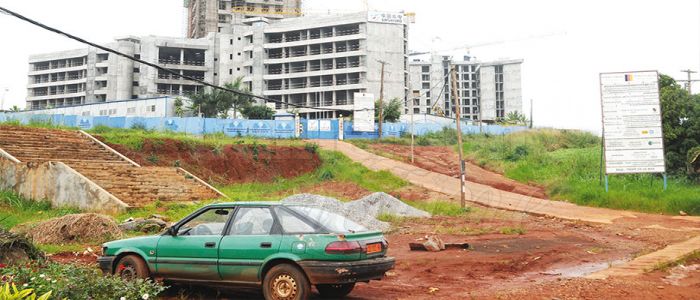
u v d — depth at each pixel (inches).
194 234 330.3
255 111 3179.1
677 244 610.5
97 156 1307.8
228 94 3034.0
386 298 332.5
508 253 556.4
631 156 1235.2
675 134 1418.6
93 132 1660.9
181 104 3115.2
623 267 444.1
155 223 716.0
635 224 904.9
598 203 1197.7
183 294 341.1
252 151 1774.1
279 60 4094.5
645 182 1326.3
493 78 6343.5
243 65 4183.1
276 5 5167.3
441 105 6200.8
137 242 343.0
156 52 4227.4
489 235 740.0
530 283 384.5
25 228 627.2
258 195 1284.4
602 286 360.5
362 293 348.5
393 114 3176.7
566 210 1122.7
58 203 972.6
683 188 1235.2
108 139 1515.7
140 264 336.5
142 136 1605.6
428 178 1581.0
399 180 1523.1
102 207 915.4
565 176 1494.8
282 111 4089.6
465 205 1147.9
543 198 1321.4
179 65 4264.3
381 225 812.0
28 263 343.6
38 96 4675.2
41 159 1140.5
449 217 989.8
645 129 1232.8
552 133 2260.1
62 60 4581.7
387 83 3961.6
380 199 994.7
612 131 1251.8
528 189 1416.1
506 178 1601.9
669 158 1421.0
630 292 340.5
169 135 1761.8
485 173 1683.1
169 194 1095.6
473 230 789.9
